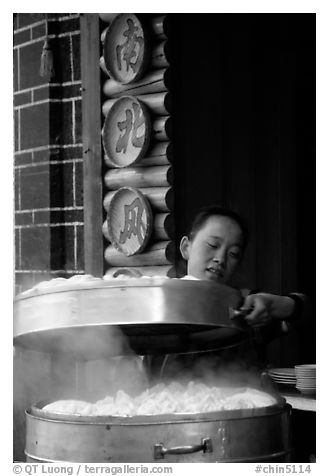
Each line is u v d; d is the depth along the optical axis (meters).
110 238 3.29
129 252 3.23
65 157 3.50
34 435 2.19
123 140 3.27
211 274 2.63
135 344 2.44
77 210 3.46
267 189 3.92
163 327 2.21
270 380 2.78
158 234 3.21
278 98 3.97
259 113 3.89
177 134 3.37
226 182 3.65
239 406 2.17
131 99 3.22
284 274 3.95
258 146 3.88
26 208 3.58
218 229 2.63
